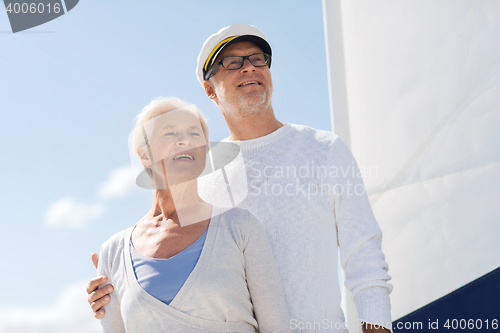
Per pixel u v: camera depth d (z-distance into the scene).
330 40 2.68
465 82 2.31
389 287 1.72
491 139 2.23
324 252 1.80
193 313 1.42
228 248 1.52
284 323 1.50
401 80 2.49
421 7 2.45
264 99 2.04
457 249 2.28
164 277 1.47
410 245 2.40
